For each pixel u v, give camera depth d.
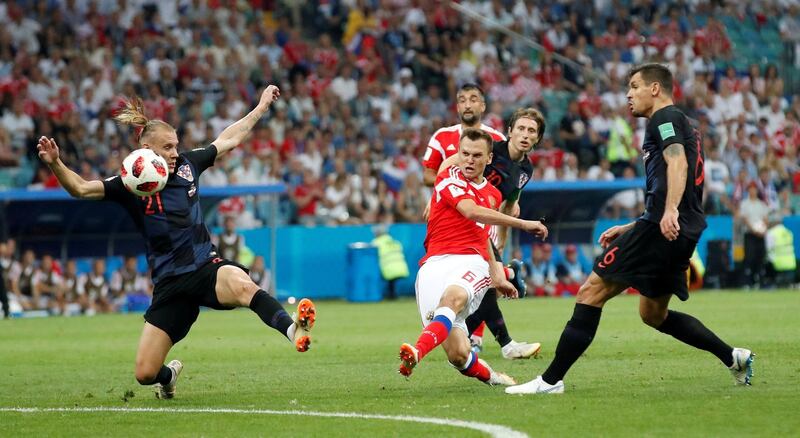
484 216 24.33
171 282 24.08
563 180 72.38
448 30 91.44
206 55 80.62
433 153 33.88
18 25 78.06
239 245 68.75
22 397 25.98
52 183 68.81
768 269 77.31
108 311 66.00
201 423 21.06
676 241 23.16
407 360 23.06
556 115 90.00
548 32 95.38
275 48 84.75
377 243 72.62
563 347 23.80
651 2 100.69
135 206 24.03
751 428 19.17
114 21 81.06
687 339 24.91
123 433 20.11
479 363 25.59
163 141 24.11
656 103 23.75
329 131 79.31
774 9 105.62
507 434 18.88
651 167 23.47
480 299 25.44
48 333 48.09
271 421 21.06
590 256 75.88
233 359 34.94
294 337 22.70
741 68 100.56
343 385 27.23
